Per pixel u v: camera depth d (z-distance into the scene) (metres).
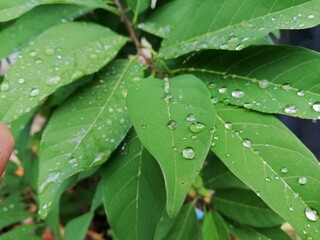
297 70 0.23
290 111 0.21
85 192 0.48
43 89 0.22
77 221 0.34
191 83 0.21
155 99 0.20
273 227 0.29
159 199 0.24
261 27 0.22
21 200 0.43
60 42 0.24
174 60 0.26
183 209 0.30
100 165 0.24
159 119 0.19
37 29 0.28
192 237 0.29
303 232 0.18
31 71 0.22
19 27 0.28
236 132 0.21
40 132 0.43
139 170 0.24
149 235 0.24
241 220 0.29
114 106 0.24
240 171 0.20
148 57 0.27
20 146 0.43
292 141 0.21
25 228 0.37
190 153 0.17
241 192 0.29
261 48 0.24
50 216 0.37
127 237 0.23
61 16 0.29
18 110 0.21
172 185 0.16
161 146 0.17
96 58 0.24
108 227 0.54
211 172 0.30
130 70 0.26
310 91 0.22
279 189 0.19
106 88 0.25
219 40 0.23
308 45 0.46
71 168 0.22
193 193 0.32
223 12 0.24
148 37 0.32
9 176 0.44
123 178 0.24
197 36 0.24
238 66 0.24
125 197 0.24
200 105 0.19
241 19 0.23
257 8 0.22
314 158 0.20
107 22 0.33
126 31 0.33
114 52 0.25
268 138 0.21
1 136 0.23
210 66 0.25
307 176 0.20
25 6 0.24
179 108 0.19
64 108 0.24
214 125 0.20
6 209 0.40
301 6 0.22
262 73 0.23
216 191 0.30
